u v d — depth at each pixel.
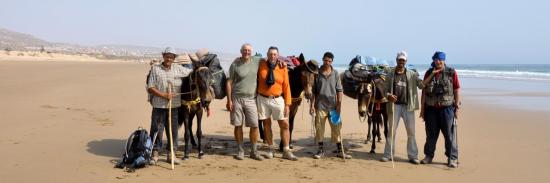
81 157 8.40
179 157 8.63
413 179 7.56
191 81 8.26
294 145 10.11
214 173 7.65
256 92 8.65
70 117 12.69
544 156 9.12
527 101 19.36
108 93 19.72
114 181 7.04
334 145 10.20
